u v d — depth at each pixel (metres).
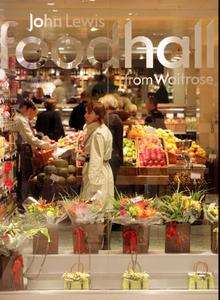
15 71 7.13
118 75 7.09
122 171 7.15
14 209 6.91
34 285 5.88
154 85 7.07
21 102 7.20
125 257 6.11
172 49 7.03
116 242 6.24
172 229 6.20
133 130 7.13
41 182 7.17
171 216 6.20
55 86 7.13
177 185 7.13
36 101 7.18
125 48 7.06
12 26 7.07
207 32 6.96
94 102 7.10
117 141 7.13
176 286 5.91
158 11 6.98
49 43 7.08
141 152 7.15
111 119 7.11
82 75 7.11
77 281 5.82
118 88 7.11
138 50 7.05
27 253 6.03
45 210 6.29
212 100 7.04
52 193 7.12
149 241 6.26
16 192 7.14
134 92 7.10
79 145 7.12
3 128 7.25
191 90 7.04
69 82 7.12
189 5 6.98
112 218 6.20
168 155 7.17
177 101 7.08
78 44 7.08
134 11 7.04
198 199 6.63
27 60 7.12
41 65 7.12
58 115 7.16
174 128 7.15
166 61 7.05
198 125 7.09
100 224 6.20
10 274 5.71
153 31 7.03
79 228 6.15
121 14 7.04
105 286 5.90
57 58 7.10
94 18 7.07
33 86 7.16
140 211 6.18
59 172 7.13
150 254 6.14
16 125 7.23
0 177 7.09
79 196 7.04
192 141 7.12
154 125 7.13
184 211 6.20
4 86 7.17
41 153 7.21
